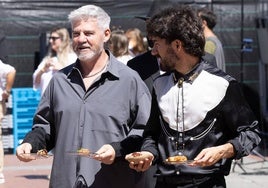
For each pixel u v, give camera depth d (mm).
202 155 4301
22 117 14562
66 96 5367
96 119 5270
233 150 4406
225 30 14820
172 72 4629
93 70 5414
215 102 4488
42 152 5027
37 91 14086
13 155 14398
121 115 5293
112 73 5336
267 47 13227
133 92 5352
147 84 6469
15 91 14477
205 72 4559
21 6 14539
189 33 4504
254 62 14656
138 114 5305
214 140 4516
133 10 14453
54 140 5527
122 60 9461
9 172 12367
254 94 14086
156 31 4570
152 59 6527
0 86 11000
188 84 4547
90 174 5238
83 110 5297
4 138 14531
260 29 13445
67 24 14562
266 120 13609
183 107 4531
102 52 5430
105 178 5258
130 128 5355
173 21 4527
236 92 4527
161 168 4613
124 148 5094
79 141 5250
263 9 13633
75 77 5414
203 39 4570
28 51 14711
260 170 11875
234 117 4508
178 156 4363
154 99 4711
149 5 14461
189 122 4520
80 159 5246
